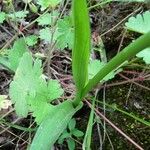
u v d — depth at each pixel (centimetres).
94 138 20
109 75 20
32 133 20
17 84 16
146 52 19
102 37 23
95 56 23
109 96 21
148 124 18
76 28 14
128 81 21
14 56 19
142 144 19
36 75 17
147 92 21
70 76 22
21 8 25
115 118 20
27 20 25
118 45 23
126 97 21
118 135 19
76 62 15
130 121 20
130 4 24
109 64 15
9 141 20
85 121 20
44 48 23
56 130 16
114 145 19
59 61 23
